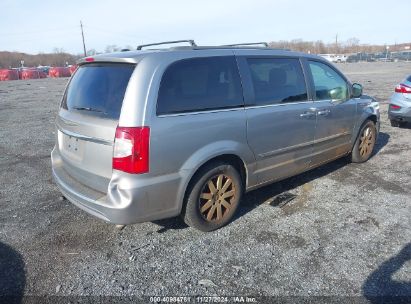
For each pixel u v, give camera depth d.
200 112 3.28
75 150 3.40
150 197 3.04
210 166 3.46
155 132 2.96
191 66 3.30
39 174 5.45
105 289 2.79
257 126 3.74
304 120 4.30
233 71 3.62
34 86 26.44
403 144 6.84
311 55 4.62
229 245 3.38
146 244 3.42
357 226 3.67
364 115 5.43
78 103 3.43
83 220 3.91
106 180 3.08
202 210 3.50
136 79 2.98
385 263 3.04
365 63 59.81
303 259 3.12
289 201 4.32
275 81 4.03
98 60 3.40
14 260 3.18
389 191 4.55
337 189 4.66
